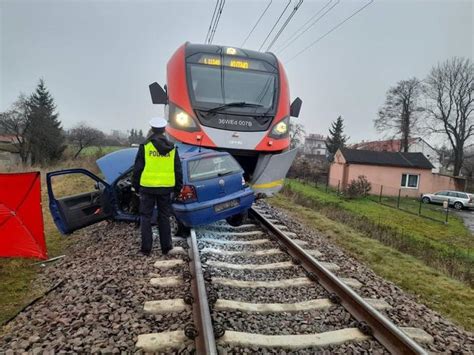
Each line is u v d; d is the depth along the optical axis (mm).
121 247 5848
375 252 7535
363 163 41938
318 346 3260
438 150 64438
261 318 3707
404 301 4602
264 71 8109
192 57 7883
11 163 35469
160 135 5270
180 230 6332
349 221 12969
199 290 3807
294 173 47688
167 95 8000
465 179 42031
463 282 6680
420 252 9844
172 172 5266
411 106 54250
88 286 4359
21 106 46094
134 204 6500
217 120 7324
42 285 4797
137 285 4309
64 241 7086
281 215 9750
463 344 3693
